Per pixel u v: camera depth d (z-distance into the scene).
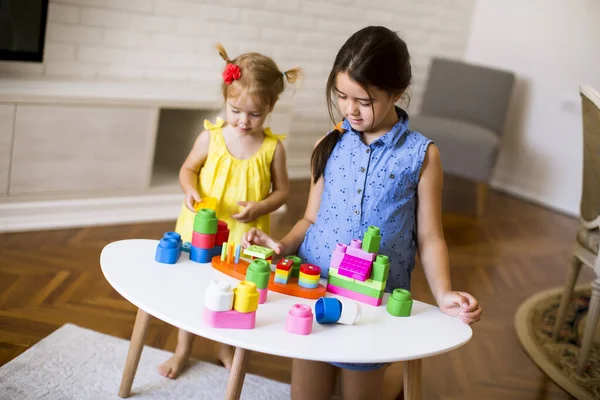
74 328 2.28
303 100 4.30
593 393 2.42
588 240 2.56
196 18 3.73
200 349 2.32
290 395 2.12
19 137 2.89
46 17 3.05
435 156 1.77
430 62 4.66
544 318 2.96
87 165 3.10
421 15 4.73
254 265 1.58
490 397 2.31
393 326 1.58
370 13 4.44
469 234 3.86
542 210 4.55
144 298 1.53
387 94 1.63
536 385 2.44
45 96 2.89
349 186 1.79
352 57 1.60
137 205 3.27
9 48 3.00
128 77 3.60
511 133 4.86
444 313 1.69
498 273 3.39
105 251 1.73
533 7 4.73
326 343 1.46
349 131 1.82
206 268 1.72
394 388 2.13
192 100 3.30
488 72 4.47
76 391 1.97
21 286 2.50
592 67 4.47
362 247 1.69
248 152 2.16
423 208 1.79
